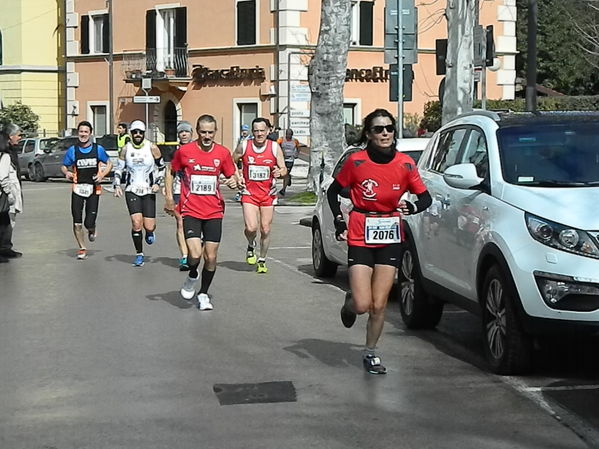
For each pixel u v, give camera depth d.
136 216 17.09
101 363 10.03
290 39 45.53
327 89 29.53
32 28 59.19
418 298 11.53
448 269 10.55
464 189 10.05
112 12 52.62
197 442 7.47
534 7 19.92
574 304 8.48
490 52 20.22
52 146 46.00
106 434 7.71
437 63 20.81
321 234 15.70
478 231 9.63
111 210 29.09
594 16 48.56
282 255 18.84
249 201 16.31
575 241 8.55
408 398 8.66
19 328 11.84
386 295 9.30
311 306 13.28
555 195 9.09
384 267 9.23
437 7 48.41
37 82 59.44
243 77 47.38
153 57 50.69
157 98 46.62
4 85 59.72
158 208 29.41
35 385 9.21
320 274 15.91
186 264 16.61
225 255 18.77
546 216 8.81
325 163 29.83
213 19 48.34
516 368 9.20
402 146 15.05
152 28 50.81
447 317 12.68
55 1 59.44
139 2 51.41
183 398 8.71
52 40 59.72
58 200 33.22
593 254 8.50
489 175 9.84
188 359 10.17
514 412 8.17
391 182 9.08
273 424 7.91
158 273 16.39
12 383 9.30
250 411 8.30
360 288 9.20
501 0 50.34
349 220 9.33
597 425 7.81
